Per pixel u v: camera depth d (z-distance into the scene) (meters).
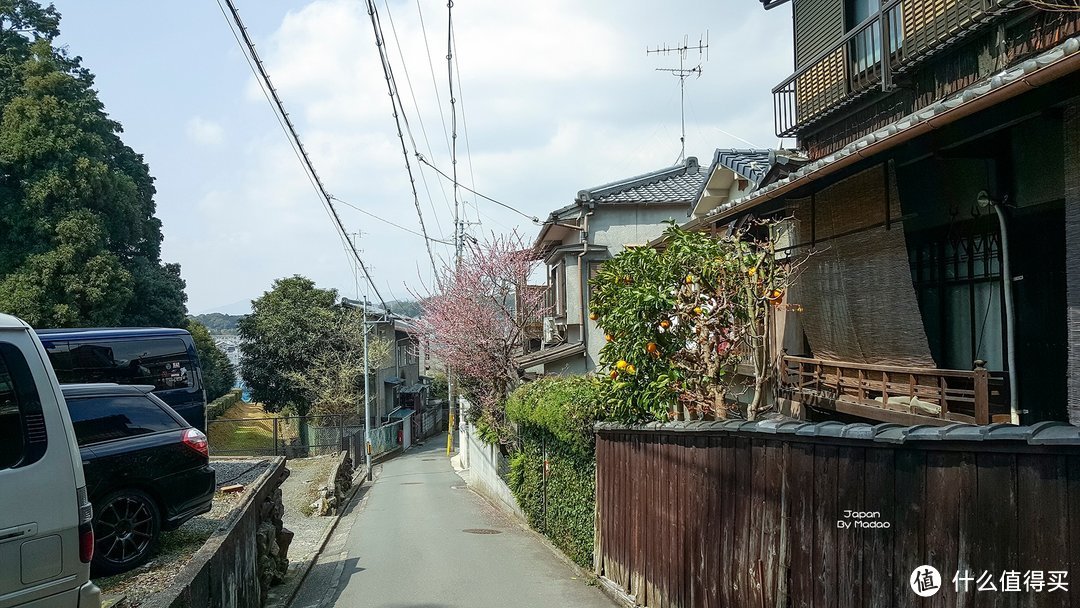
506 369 19.59
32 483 4.14
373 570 10.47
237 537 6.79
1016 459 3.15
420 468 31.12
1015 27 7.33
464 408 28.67
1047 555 3.01
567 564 10.69
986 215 6.51
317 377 34.84
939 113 4.80
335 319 36.44
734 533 5.62
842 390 7.62
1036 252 5.93
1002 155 6.11
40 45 21.94
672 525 6.96
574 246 19.12
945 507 3.50
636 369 8.09
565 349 19.05
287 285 37.66
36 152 20.53
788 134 11.94
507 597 8.63
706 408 7.88
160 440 6.91
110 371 11.43
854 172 6.74
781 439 4.91
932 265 7.40
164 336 12.08
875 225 6.90
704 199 14.49
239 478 11.80
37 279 19.95
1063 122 4.83
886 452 3.90
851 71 10.13
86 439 6.45
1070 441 2.85
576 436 10.15
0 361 4.23
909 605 3.68
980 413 5.46
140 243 26.03
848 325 7.55
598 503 9.65
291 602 8.70
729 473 5.74
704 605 6.16
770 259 7.67
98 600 4.48
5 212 20.47
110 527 6.32
